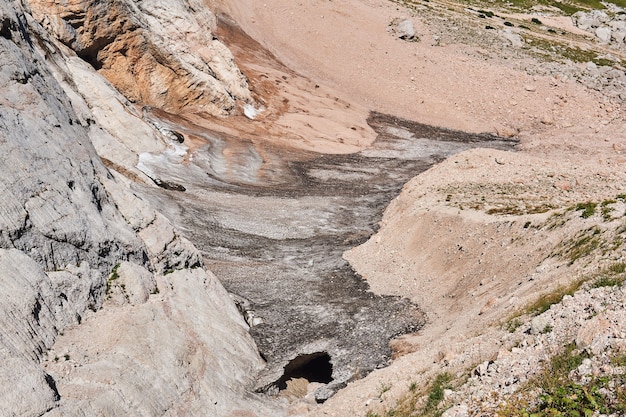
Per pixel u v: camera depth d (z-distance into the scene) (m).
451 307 20.78
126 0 40.25
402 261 25.50
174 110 44.56
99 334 14.40
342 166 43.25
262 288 23.81
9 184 14.86
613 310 11.59
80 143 20.33
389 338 20.05
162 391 14.25
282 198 34.62
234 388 16.67
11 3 24.31
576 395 9.19
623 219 17.86
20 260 13.65
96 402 12.39
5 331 11.88
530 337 12.81
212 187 34.12
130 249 18.20
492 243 22.42
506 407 10.00
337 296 23.53
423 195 31.11
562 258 17.95
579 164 35.41
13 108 17.47
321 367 19.55
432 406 12.29
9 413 10.54
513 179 31.73
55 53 33.31
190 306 18.50
